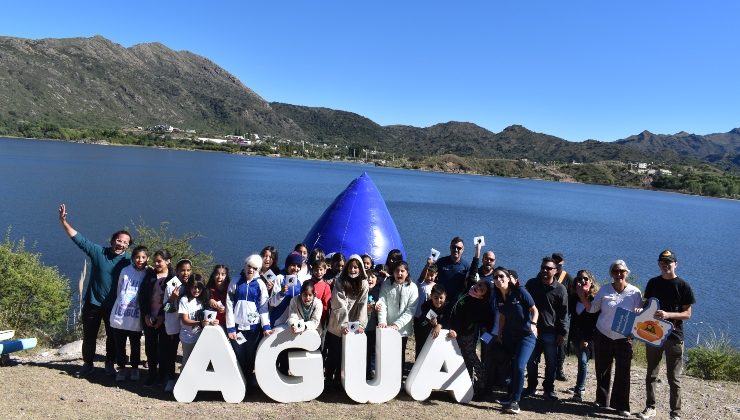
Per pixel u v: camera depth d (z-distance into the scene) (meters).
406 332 6.75
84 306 6.81
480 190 108.12
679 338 6.27
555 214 65.44
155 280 6.57
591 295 6.94
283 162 171.62
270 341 6.09
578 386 6.92
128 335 6.68
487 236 39.06
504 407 6.38
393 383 6.30
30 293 10.88
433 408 6.18
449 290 7.16
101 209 35.56
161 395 6.24
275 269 7.16
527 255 31.48
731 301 22.45
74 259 20.53
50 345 9.39
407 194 80.50
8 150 99.94
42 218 29.58
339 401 6.25
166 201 43.34
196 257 13.62
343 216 10.27
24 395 5.70
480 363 6.74
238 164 128.50
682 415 6.51
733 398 7.33
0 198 36.59
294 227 34.69
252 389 6.56
